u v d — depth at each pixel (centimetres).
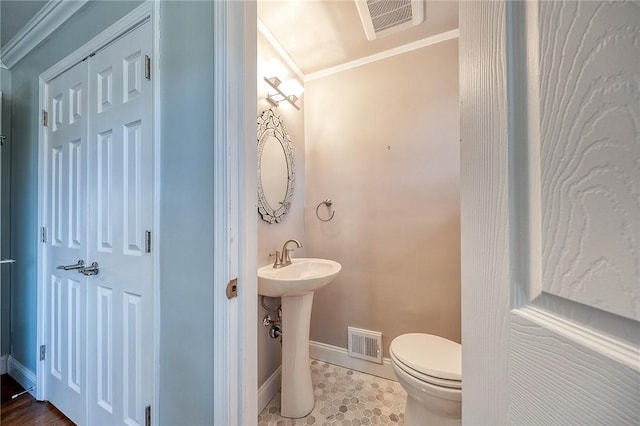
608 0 24
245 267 89
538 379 31
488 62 40
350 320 200
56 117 155
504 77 37
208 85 90
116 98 119
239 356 88
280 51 183
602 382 24
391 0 144
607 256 24
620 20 23
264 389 162
